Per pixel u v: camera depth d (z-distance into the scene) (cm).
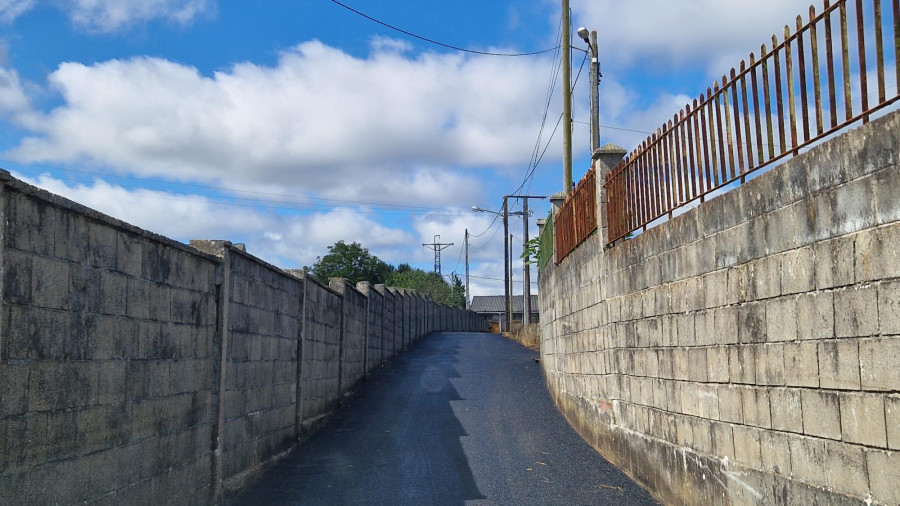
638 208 810
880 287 390
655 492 746
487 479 872
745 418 541
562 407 1302
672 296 693
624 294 852
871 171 397
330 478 893
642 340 785
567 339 1243
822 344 442
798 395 469
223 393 764
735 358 557
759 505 519
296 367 1102
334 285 1537
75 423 478
